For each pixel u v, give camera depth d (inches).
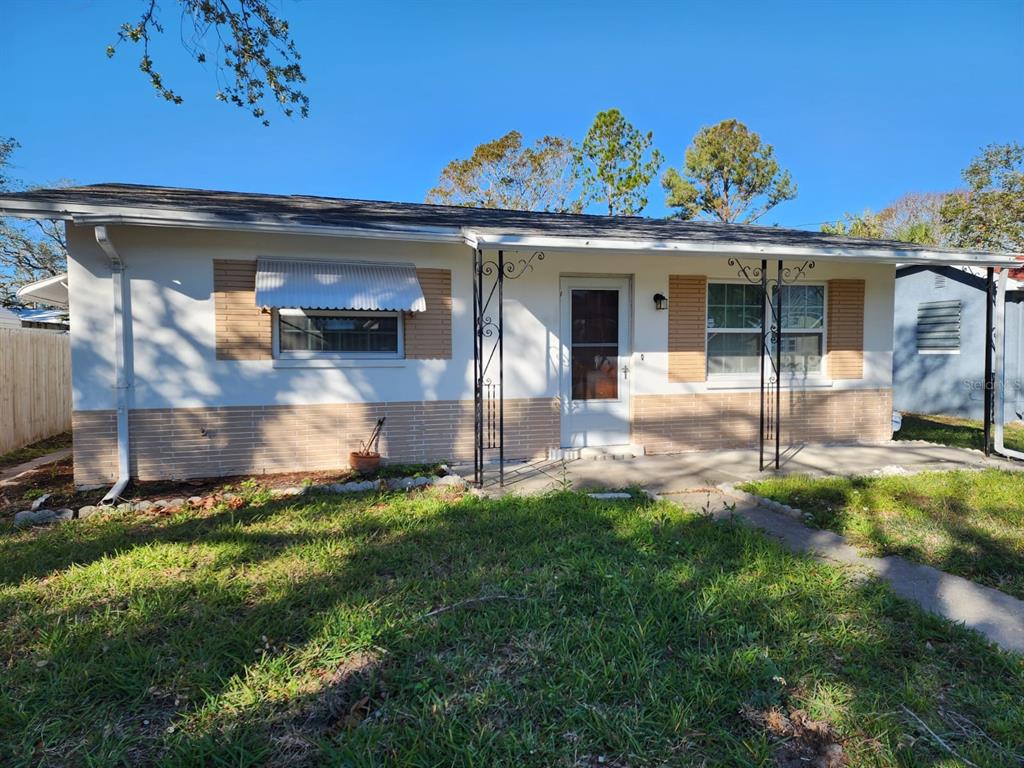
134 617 133.6
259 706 102.0
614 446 341.1
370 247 292.2
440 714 98.8
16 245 947.3
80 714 101.1
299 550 177.0
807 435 371.6
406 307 277.3
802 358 374.0
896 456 333.4
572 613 136.3
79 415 259.4
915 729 96.9
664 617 132.5
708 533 192.4
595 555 172.7
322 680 110.1
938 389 561.9
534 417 327.0
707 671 111.4
